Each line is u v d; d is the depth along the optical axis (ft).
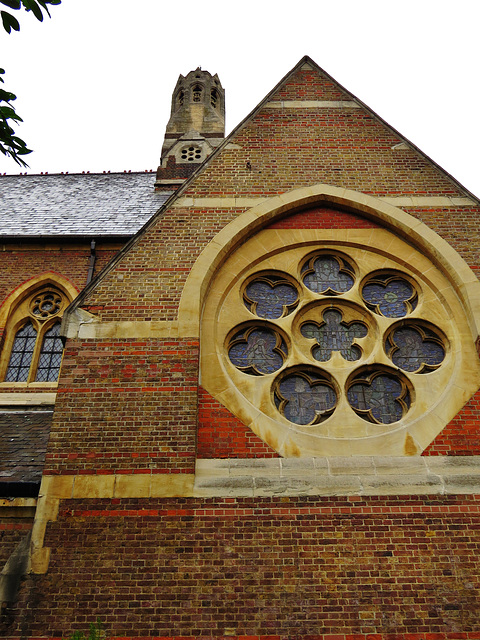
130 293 29.19
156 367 26.86
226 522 23.13
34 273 42.75
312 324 30.68
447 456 25.30
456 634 20.85
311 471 24.68
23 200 54.90
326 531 23.03
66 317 28.30
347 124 36.68
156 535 22.77
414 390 27.71
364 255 32.42
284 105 37.55
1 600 21.42
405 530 23.12
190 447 24.76
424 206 32.86
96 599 21.43
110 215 49.32
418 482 24.39
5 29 18.95
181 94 77.61
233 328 29.84
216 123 72.64
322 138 35.91
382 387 28.40
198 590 21.62
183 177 62.18
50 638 20.68
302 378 28.76
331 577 21.99
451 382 27.58
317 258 32.83
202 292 29.60
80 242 43.83
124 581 21.79
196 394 26.20
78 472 24.12
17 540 23.21
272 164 34.55
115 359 27.09
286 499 23.77
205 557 22.31
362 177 34.09
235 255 31.83
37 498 23.82
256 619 21.06
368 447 25.61
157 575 21.91
